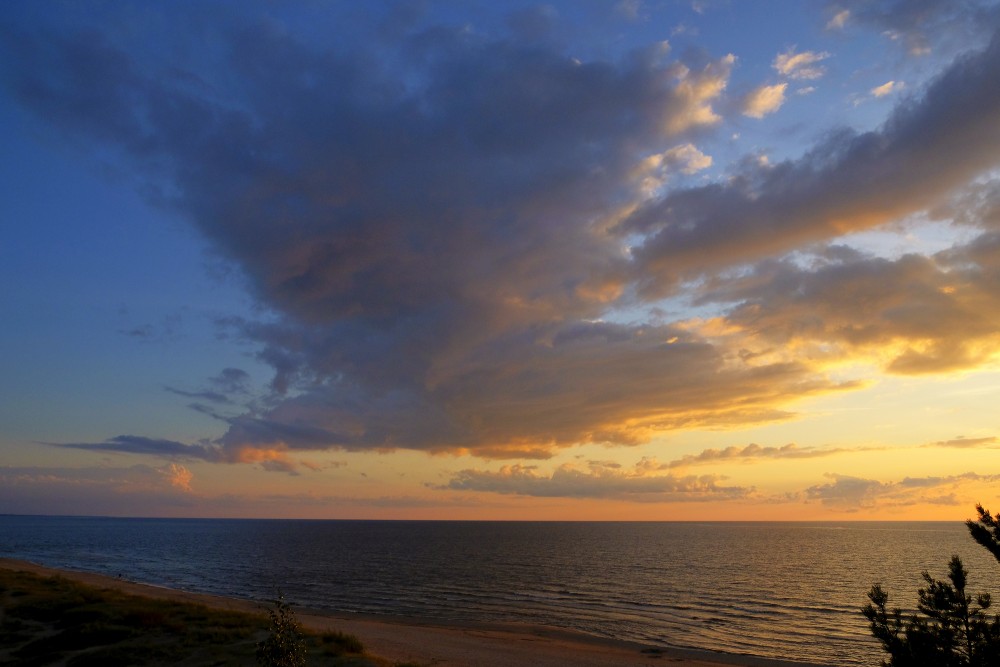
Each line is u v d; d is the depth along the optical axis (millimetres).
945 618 11883
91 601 32969
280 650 14312
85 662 20812
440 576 79688
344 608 51875
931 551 137125
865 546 158125
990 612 38062
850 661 33344
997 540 11461
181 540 168875
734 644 37625
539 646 33562
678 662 30359
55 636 24359
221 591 62219
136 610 29203
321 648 24203
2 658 21891
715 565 97750
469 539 192125
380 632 35531
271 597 58062
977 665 11219
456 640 33875
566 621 45781
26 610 29750
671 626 43906
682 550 137625
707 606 54156
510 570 88438
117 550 123625
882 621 12562
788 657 34125
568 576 80188
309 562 100750
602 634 40375
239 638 25016
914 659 11641
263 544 153625
